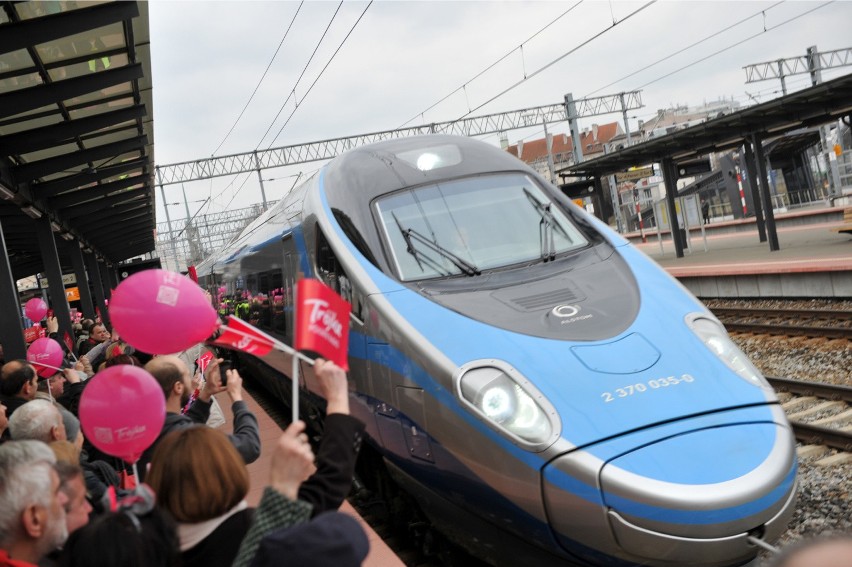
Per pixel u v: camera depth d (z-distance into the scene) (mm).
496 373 5121
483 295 5988
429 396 5391
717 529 4348
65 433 4992
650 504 4363
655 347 5254
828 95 17359
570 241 6809
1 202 17750
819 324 13023
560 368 5082
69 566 2406
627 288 5984
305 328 2721
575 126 38156
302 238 8031
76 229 24984
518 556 5188
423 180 7219
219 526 2686
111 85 11039
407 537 7023
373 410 6219
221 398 12812
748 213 38844
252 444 4066
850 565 1213
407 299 6078
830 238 21438
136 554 2395
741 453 4551
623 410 4762
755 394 4996
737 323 14172
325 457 2859
